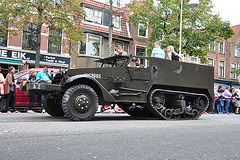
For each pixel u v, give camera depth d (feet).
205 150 9.98
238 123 21.45
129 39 78.69
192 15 66.90
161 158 8.46
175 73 23.89
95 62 23.91
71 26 51.19
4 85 30.81
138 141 11.28
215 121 23.06
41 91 20.34
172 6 65.26
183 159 8.45
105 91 20.16
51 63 64.85
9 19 49.93
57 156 8.27
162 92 23.30
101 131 13.56
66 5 50.80
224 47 112.27
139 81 22.24
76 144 10.19
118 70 21.62
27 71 33.65
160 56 24.50
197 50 70.18
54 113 23.84
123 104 25.86
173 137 12.69
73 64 68.90
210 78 26.61
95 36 72.69
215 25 68.28
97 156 8.44
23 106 32.65
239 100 54.03
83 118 18.92
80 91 18.99
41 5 47.83
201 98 26.17
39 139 10.91
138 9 67.97
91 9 72.90
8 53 59.26
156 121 20.65
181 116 25.38
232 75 114.62
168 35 65.31
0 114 26.68
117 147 9.92
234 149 10.39
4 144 9.75
